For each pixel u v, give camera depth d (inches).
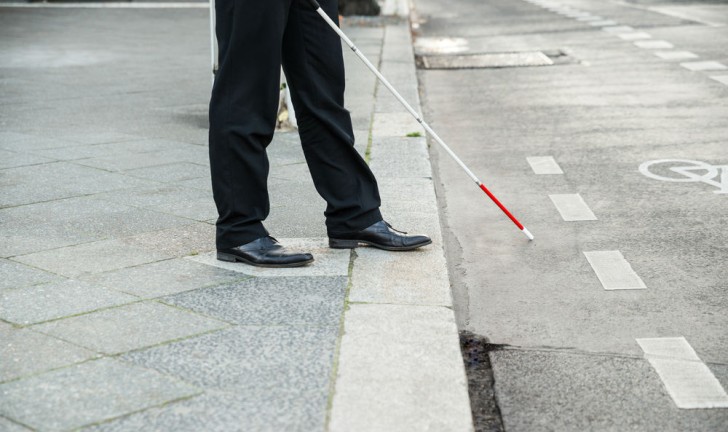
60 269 184.9
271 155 297.0
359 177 198.7
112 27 796.0
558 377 149.6
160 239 205.9
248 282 177.6
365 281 178.7
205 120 360.5
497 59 571.5
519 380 148.7
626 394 142.9
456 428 123.0
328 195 197.9
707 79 468.1
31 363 140.8
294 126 344.5
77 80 477.1
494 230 234.4
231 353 144.8
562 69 521.0
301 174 270.4
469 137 349.7
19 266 186.9
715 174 283.7
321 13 185.8
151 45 653.9
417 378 136.9
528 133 353.1
